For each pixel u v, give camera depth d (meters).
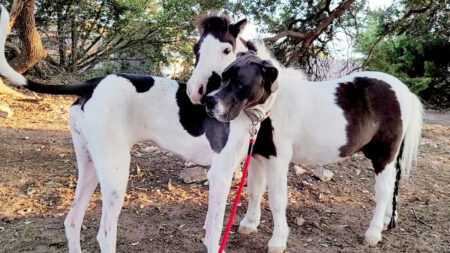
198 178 2.45
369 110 1.78
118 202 1.43
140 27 6.54
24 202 2.08
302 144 1.74
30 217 1.93
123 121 1.43
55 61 6.45
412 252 1.80
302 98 1.70
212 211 1.47
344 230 1.99
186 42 6.77
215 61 1.45
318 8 4.66
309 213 2.15
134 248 1.71
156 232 1.86
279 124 1.65
